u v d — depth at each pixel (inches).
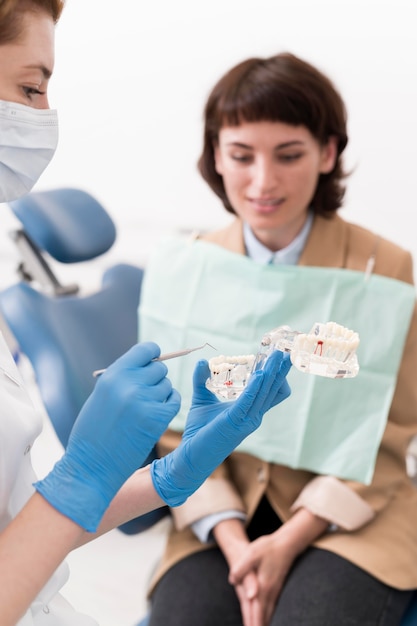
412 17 97.2
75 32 108.0
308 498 60.9
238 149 60.5
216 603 59.1
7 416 34.7
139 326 69.7
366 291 62.7
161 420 31.5
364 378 61.9
